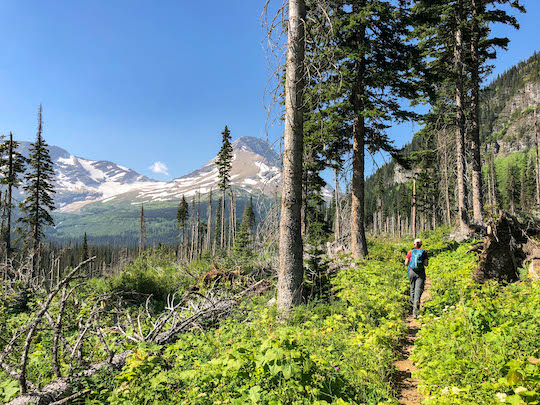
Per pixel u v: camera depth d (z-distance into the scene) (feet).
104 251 387.55
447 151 67.00
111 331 23.90
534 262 25.95
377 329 19.24
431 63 61.05
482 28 59.16
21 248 90.58
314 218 64.34
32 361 17.61
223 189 161.58
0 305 34.40
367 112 43.91
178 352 17.21
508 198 244.22
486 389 11.76
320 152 50.98
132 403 12.17
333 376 13.60
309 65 25.25
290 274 24.34
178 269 60.59
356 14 44.21
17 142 113.39
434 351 16.08
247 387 12.39
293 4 26.23
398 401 13.79
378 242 77.66
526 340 14.17
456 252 44.62
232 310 28.58
